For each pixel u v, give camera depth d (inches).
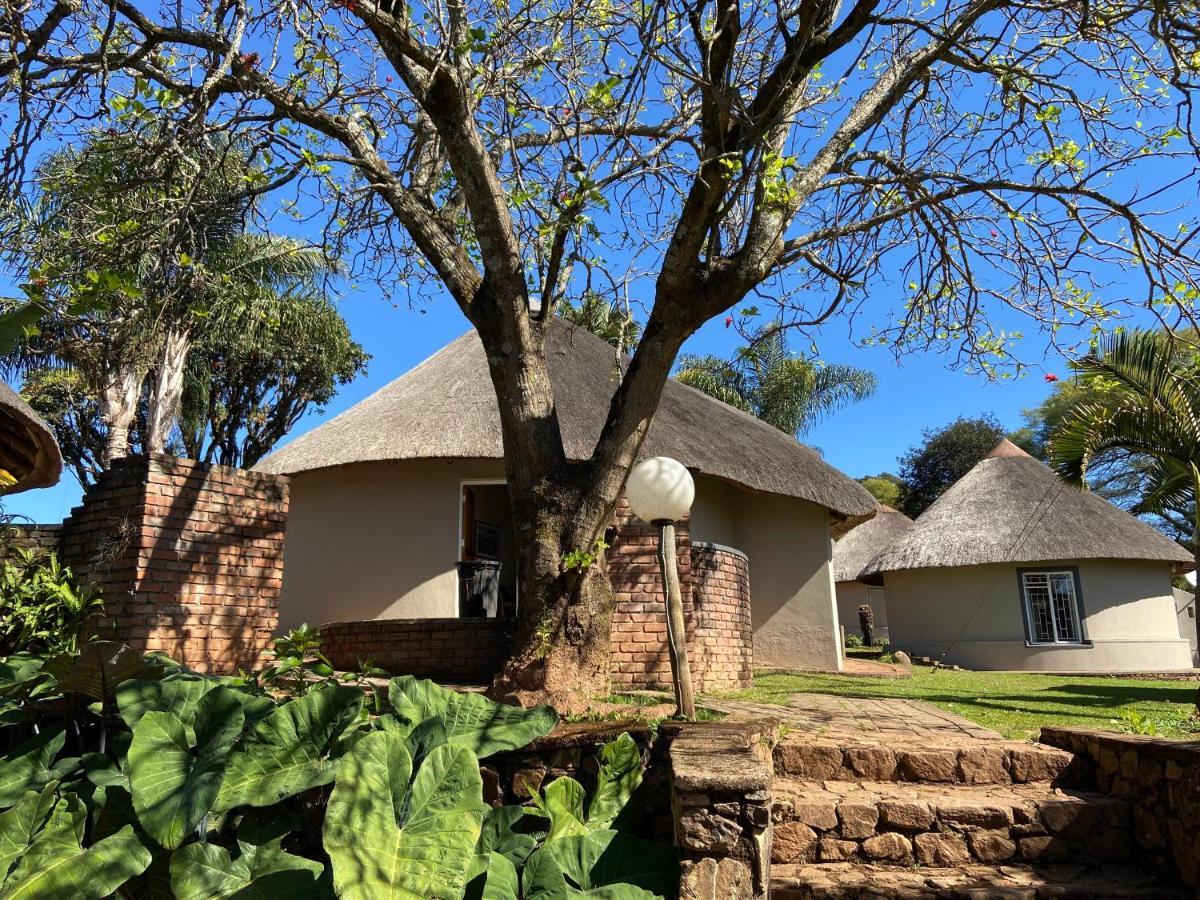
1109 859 175.8
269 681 216.2
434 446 414.6
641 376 242.7
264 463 469.4
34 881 135.0
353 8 224.4
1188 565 779.4
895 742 213.6
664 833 172.9
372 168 266.1
